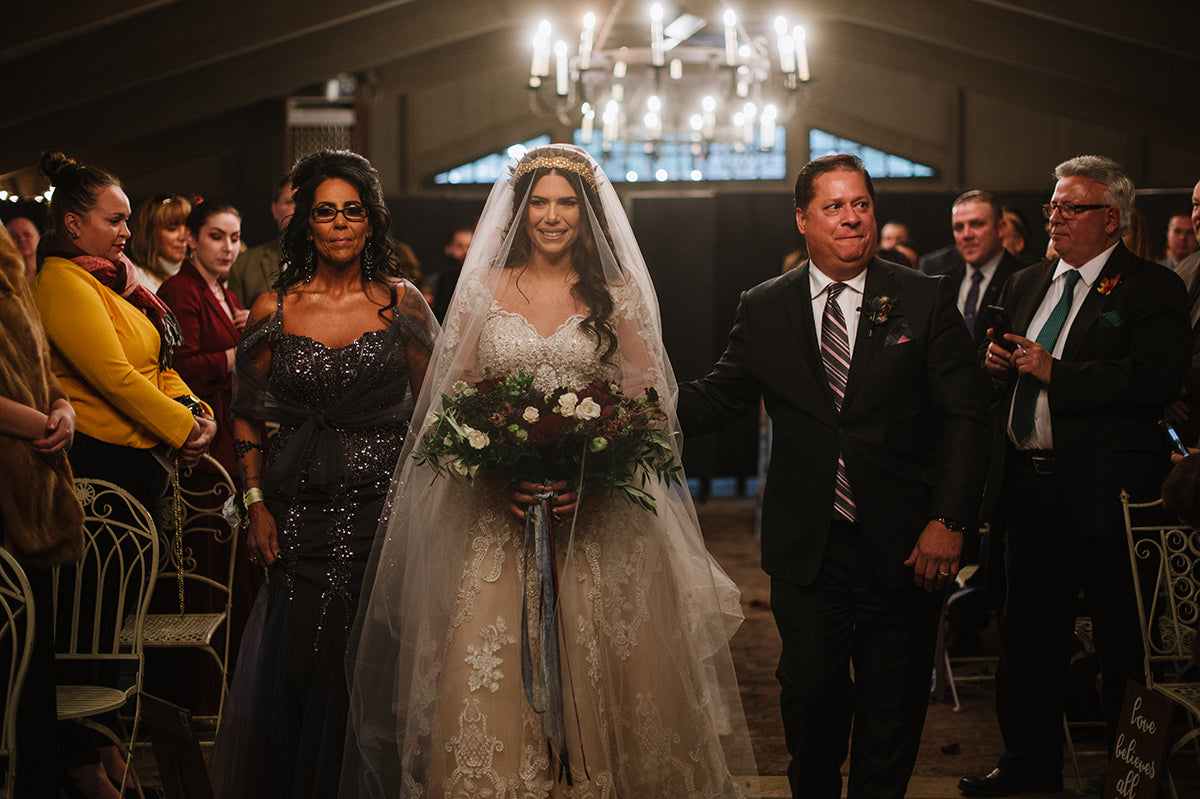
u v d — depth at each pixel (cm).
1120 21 947
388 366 295
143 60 989
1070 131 1270
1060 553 338
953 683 452
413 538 275
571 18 1093
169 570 413
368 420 293
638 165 1303
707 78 794
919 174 1307
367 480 292
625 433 268
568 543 271
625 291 285
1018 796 349
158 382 356
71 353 326
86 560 334
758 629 576
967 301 547
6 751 251
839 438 288
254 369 298
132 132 1109
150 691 410
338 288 302
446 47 1270
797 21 1087
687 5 848
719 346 996
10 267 278
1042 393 335
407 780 265
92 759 310
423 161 1309
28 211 834
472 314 280
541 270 285
